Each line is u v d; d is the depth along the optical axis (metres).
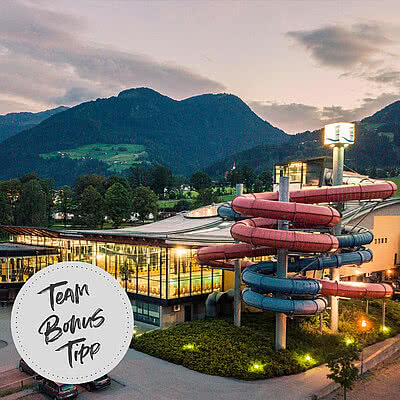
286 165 72.56
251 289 40.28
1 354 40.59
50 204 143.62
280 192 38.62
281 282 36.22
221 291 52.53
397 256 75.06
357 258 43.19
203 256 44.47
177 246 46.19
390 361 40.31
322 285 39.81
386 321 49.62
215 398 31.20
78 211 143.38
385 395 32.81
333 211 36.22
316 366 37.19
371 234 45.59
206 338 41.16
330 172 67.12
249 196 39.06
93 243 59.38
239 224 38.25
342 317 47.81
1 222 122.25
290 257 44.00
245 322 45.97
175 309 48.78
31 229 68.94
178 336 42.47
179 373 35.78
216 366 35.88
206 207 82.94
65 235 63.06
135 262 51.62
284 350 38.38
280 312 37.06
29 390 32.78
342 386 34.12
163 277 47.62
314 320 45.12
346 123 46.28
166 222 82.50
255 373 34.62
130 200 142.75
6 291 63.78
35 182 125.75
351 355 31.78
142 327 49.12
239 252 42.25
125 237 52.03
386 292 40.53
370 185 40.91
